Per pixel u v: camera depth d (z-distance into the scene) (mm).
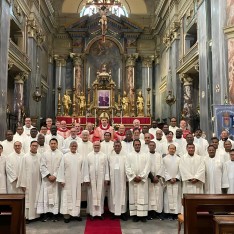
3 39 11562
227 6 10125
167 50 19062
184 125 9469
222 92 10109
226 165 6770
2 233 4336
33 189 6672
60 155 6840
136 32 22984
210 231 4328
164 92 20531
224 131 8188
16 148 6777
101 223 6477
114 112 18625
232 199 4324
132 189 6754
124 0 24594
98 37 22938
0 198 4152
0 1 11344
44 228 6137
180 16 16703
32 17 16750
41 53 19297
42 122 18438
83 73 22656
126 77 22812
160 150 8000
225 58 10031
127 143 7664
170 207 6883
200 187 6793
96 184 6750
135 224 6441
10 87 16312
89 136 8602
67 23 23500
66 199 6605
